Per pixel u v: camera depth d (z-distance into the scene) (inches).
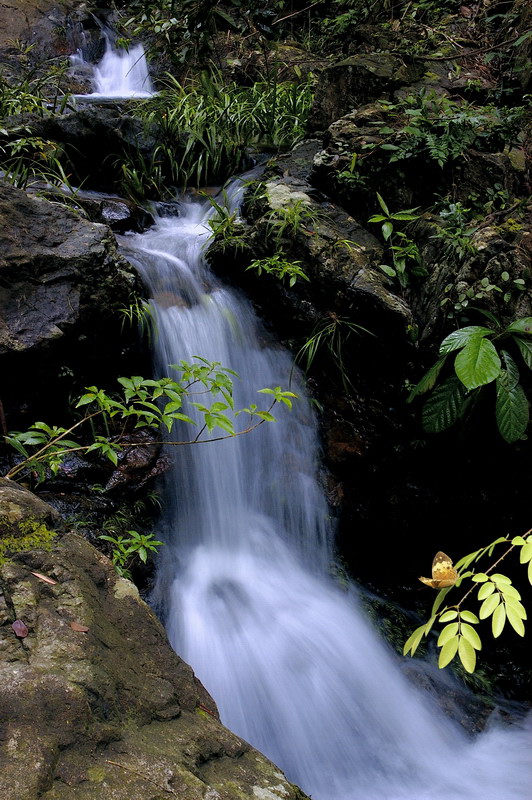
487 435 159.8
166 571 150.8
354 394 179.8
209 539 164.9
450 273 164.9
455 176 187.0
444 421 147.9
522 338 148.9
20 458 142.7
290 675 143.6
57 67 330.6
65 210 158.9
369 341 173.5
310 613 159.8
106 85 340.8
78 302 145.7
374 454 179.3
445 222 177.5
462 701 156.3
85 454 151.3
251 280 189.9
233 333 182.4
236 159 241.4
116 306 153.9
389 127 200.4
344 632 158.4
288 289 182.9
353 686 147.5
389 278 174.9
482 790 134.3
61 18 357.7
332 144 200.7
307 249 180.2
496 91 232.7
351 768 134.0
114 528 144.1
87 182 225.9
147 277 178.1
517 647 168.7
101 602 77.8
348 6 344.8
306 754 133.6
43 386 145.8
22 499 83.1
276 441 179.0
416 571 180.2
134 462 155.0
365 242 183.9
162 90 312.8
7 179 187.8
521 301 154.2
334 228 186.1
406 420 171.5
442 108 203.5
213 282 193.3
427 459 171.9
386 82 229.5
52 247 149.4
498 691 161.8
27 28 346.3
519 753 144.9
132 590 81.2
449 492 171.3
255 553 168.7
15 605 70.8
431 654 165.6
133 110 261.6
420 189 189.3
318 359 183.5
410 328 165.8
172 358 167.9
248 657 143.7
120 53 354.9
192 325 174.6
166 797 57.8
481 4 291.4
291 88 281.9
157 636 77.6
